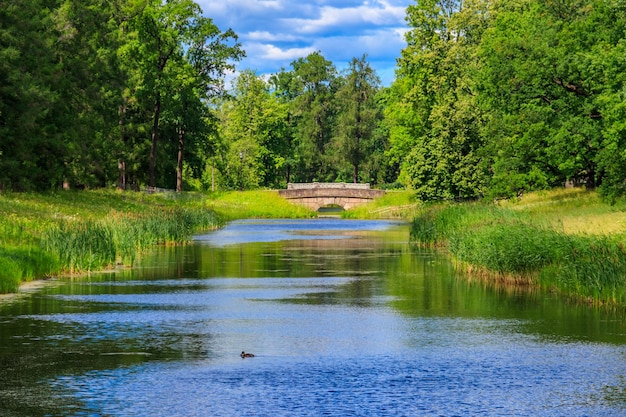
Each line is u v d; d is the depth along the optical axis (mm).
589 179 56938
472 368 17016
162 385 15570
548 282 28766
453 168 80250
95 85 65125
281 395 14914
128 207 63250
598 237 28656
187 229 53156
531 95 52625
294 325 21984
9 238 34375
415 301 26344
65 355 18000
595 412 14039
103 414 13766
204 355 18094
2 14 53594
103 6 74562
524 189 58969
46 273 32406
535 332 20984
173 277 32688
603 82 47219
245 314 23688
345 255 43125
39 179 59156
